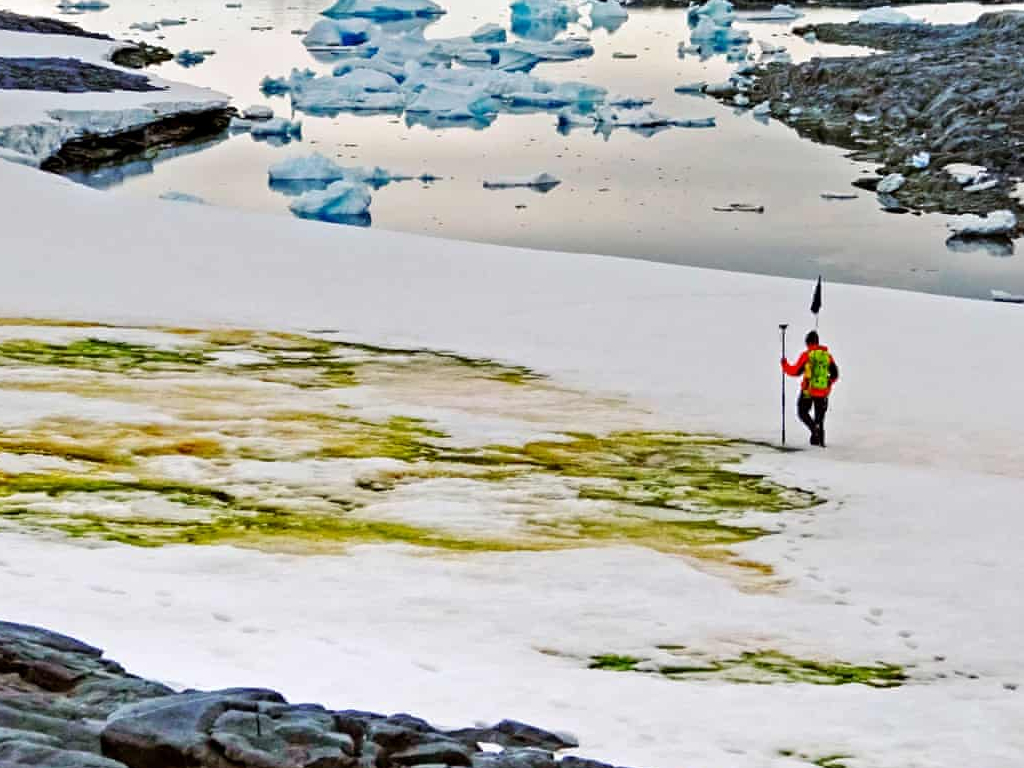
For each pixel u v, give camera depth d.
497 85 117.44
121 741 9.67
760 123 102.19
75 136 93.88
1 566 19.20
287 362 40.75
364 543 23.11
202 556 21.14
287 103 118.38
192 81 128.00
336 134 104.31
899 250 68.44
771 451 32.59
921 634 19.70
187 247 55.88
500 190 84.12
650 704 15.73
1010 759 14.71
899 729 15.63
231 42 156.88
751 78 118.31
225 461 28.75
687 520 26.12
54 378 36.53
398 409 35.06
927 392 38.41
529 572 21.45
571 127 104.44
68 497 25.22
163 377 37.69
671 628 19.20
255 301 48.75
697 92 116.12
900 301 49.44
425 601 19.53
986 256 67.19
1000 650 19.17
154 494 25.88
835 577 22.44
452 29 168.12
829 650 18.81
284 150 98.12
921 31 138.88
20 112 95.19
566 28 164.75
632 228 74.00
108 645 15.34
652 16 176.38
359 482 27.62
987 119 89.50
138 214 60.47
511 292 50.66
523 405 36.44
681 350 43.16
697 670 17.67
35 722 9.94
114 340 42.31
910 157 86.06
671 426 34.72
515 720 14.39
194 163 93.69
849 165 87.62
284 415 33.62
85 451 29.00
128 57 137.50
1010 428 35.06
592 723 14.77
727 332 45.28
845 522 26.17
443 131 104.44
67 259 53.09
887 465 31.27
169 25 174.50
